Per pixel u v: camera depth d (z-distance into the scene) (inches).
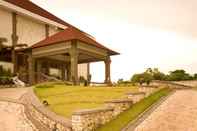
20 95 896.9
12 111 711.7
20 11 1675.7
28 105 700.0
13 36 1656.0
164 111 681.6
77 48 1435.8
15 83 1334.9
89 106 719.7
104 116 618.8
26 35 1760.6
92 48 1529.3
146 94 879.7
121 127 569.6
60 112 658.8
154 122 584.7
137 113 673.6
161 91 1046.4
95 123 581.6
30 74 1611.7
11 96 879.7
